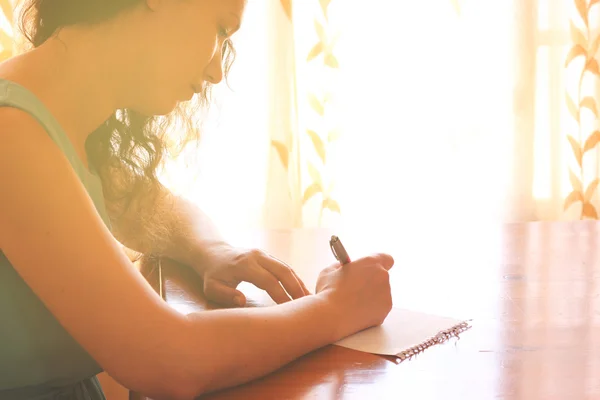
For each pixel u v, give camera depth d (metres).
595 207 2.71
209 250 1.11
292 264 1.20
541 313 0.96
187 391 0.70
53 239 0.65
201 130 1.17
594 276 1.12
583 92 2.66
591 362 0.79
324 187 2.64
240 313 0.77
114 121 0.98
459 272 1.15
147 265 1.15
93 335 0.66
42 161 0.67
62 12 0.77
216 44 0.81
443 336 0.88
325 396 0.72
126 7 0.76
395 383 0.74
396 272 1.15
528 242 1.36
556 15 2.63
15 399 0.83
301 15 2.59
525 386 0.73
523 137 2.62
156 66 0.79
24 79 0.75
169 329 0.70
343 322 0.86
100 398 0.97
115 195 1.03
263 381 0.76
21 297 0.77
